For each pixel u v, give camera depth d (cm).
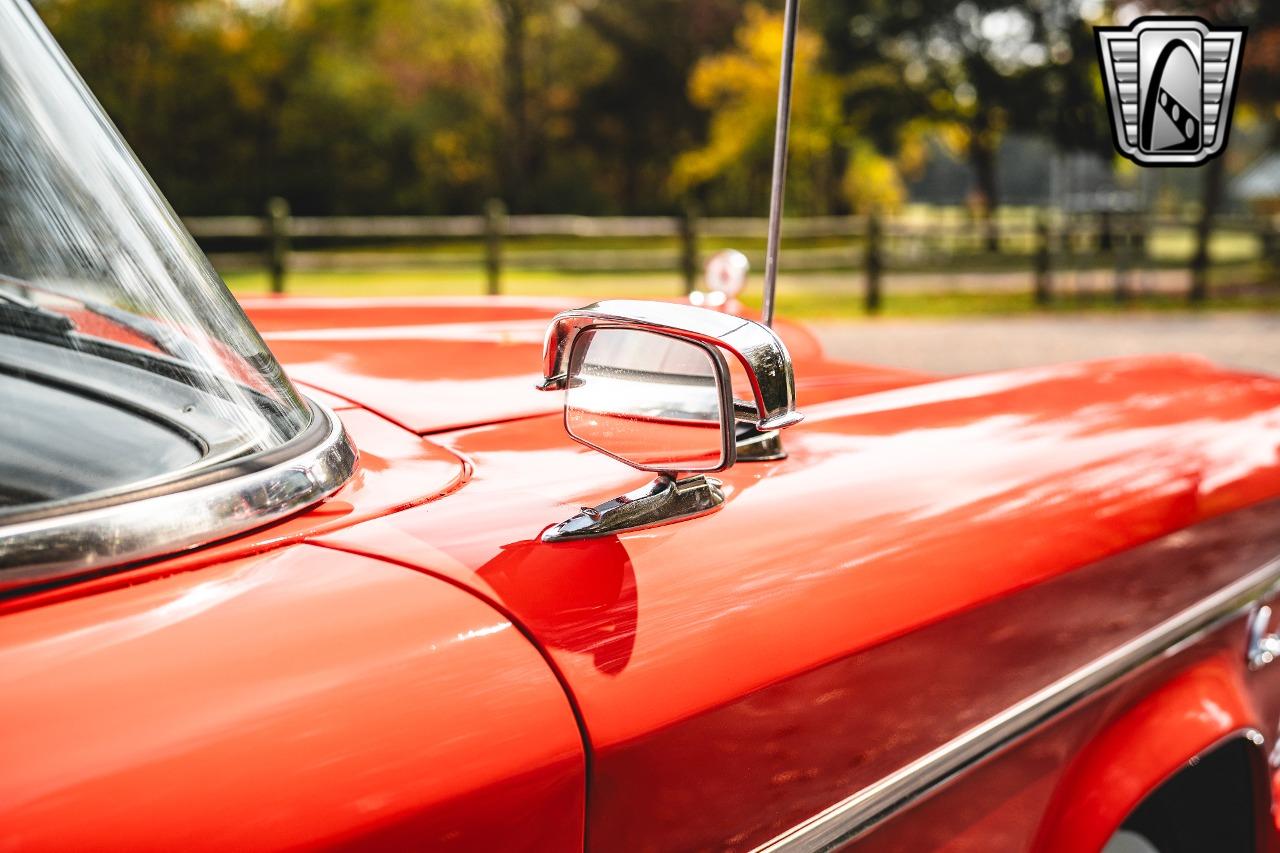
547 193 4066
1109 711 123
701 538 88
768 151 3319
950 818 104
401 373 131
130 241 80
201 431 77
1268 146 3278
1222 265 2262
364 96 3522
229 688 63
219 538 73
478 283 1728
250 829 59
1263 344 1140
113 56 3145
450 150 3744
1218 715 133
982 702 105
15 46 78
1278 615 150
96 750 58
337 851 61
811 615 88
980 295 1716
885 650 93
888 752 96
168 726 60
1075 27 2645
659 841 78
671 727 76
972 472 112
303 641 67
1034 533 109
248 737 61
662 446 83
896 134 3180
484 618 74
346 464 88
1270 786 144
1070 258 1761
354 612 70
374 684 66
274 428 83
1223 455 138
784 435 114
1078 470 120
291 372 127
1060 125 2766
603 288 1700
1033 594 107
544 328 167
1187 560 129
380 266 1330
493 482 94
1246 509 137
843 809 93
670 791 78
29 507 67
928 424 123
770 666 83
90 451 70
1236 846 144
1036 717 111
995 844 110
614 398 84
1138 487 123
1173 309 1544
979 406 133
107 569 68
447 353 143
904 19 2827
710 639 81
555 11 3966
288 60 3322
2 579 64
